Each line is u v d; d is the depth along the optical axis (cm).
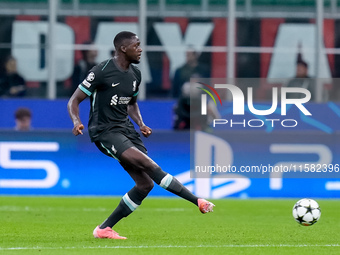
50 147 5194
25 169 5194
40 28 5931
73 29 5869
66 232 3078
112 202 4775
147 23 5906
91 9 5894
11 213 4000
